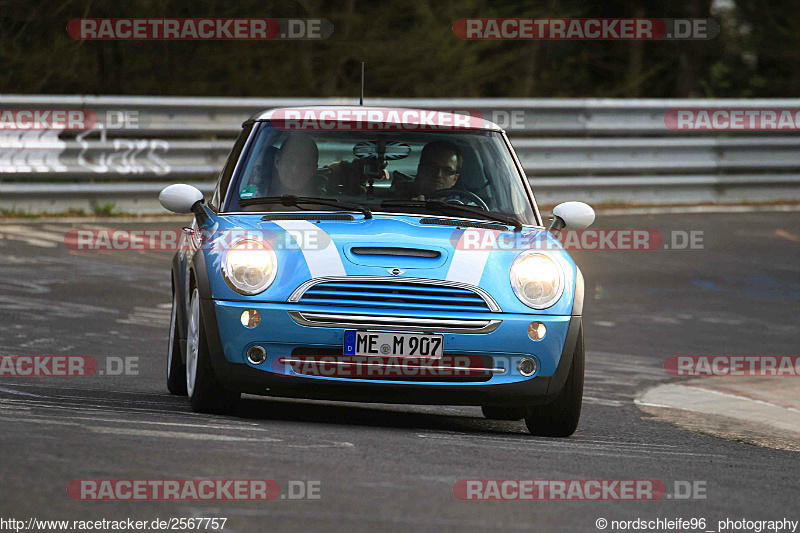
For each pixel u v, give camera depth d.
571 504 15.27
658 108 65.69
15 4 72.31
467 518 13.90
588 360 35.09
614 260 51.84
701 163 65.75
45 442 16.45
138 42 79.38
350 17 90.81
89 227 50.53
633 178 63.53
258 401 25.11
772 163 67.56
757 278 49.38
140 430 18.28
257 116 25.55
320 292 20.91
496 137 25.83
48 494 13.62
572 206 25.34
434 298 21.08
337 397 21.25
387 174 24.17
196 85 80.75
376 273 21.02
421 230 22.36
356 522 13.29
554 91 113.44
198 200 24.56
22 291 38.62
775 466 20.70
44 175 52.66
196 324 22.44
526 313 21.48
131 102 55.09
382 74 93.81
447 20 96.12
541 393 21.66
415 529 13.18
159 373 28.52
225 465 15.80
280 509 13.66
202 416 21.17
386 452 17.91
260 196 23.67
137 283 41.50
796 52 118.25
